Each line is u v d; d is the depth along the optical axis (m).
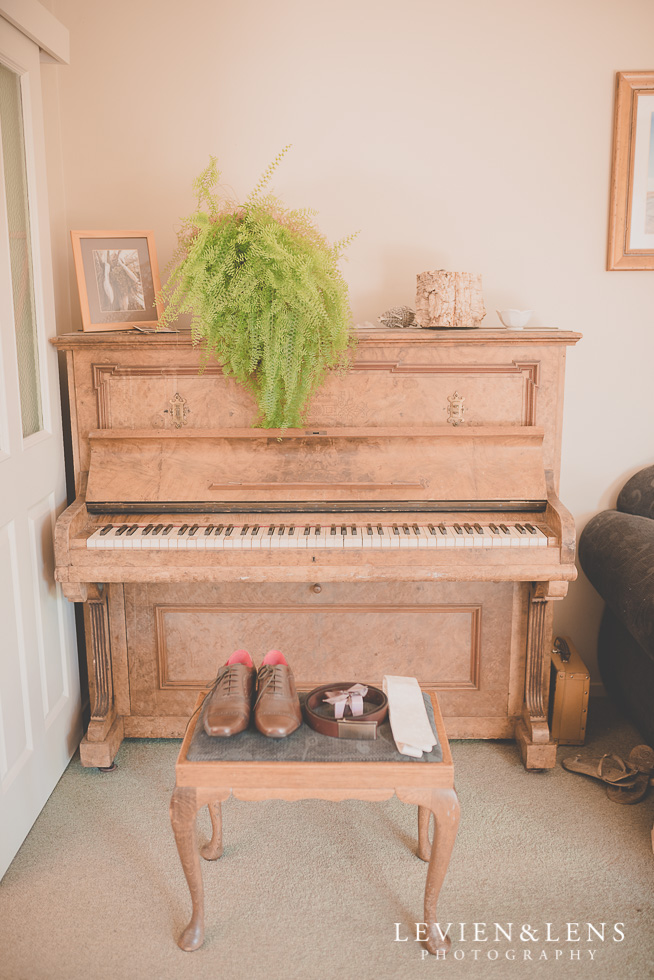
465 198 3.02
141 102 2.95
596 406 3.17
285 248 2.37
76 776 2.64
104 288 2.71
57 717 2.60
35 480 2.42
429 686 2.76
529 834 2.36
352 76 2.94
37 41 2.38
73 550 2.39
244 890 2.13
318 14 2.90
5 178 2.25
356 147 2.98
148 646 2.73
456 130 2.97
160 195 3.01
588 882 2.16
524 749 2.67
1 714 2.16
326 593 2.68
